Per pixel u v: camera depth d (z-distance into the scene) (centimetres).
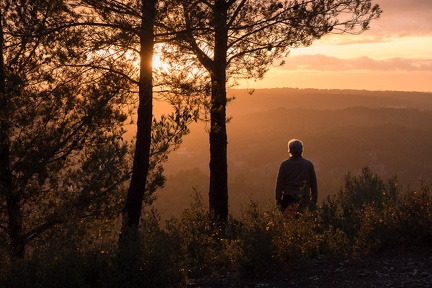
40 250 562
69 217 860
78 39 823
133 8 858
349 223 710
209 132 973
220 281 551
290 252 582
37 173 887
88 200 870
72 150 942
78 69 896
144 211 976
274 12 930
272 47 941
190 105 870
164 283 522
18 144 875
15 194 859
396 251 600
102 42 821
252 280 545
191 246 653
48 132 895
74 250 545
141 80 838
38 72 861
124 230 562
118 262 518
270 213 636
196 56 963
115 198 960
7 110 831
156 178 955
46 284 493
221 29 872
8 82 825
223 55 936
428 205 627
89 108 916
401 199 717
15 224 880
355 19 941
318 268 565
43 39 833
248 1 951
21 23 811
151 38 830
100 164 858
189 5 842
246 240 566
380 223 628
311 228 652
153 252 527
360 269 551
